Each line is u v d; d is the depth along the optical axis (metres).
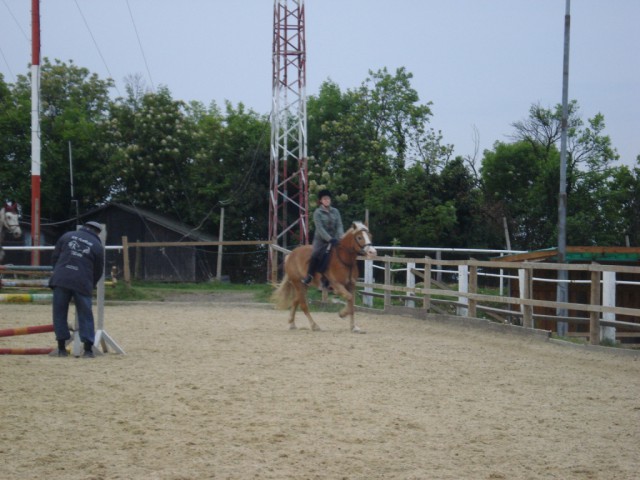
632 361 11.45
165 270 35.53
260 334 13.87
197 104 51.06
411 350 11.88
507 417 7.26
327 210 14.47
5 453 5.70
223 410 7.22
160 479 5.15
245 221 39.41
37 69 28.44
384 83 46.72
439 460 5.76
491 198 41.56
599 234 38.12
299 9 30.30
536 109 44.94
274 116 30.20
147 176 40.00
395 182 38.72
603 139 42.50
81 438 6.15
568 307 13.28
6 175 38.72
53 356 10.74
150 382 8.62
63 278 10.59
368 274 21.22
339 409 7.36
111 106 43.16
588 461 5.86
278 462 5.59
